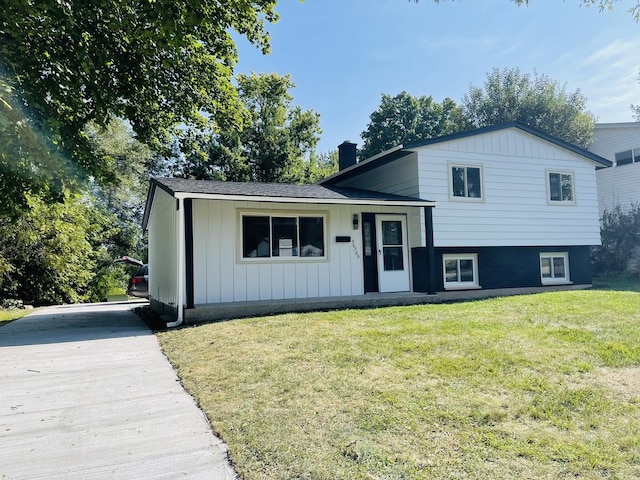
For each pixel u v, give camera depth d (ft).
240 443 9.28
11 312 41.68
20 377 15.23
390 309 26.96
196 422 10.71
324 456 8.48
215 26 27.91
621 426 9.48
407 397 11.41
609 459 8.11
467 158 38.04
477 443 8.84
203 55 29.53
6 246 47.80
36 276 53.57
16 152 23.48
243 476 7.95
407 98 107.14
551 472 7.69
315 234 32.60
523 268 40.19
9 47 22.89
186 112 31.71
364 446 8.82
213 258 29.14
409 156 37.40
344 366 14.38
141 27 23.44
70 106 25.43
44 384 14.33
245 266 30.04
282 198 28.84
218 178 78.89
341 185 50.19
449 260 37.52
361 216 34.81
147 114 30.89
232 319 26.04
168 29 21.91
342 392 12.01
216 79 31.19
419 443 8.91
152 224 45.14
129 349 19.90
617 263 53.57
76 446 9.46
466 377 12.78
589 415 10.09
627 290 36.01
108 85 27.02
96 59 24.93
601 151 64.64
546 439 8.95
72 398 12.84
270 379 13.53
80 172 26.84
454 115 96.63
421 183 36.06
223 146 78.23
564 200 42.22
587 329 18.07
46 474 8.21
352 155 50.16
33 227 46.26
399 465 8.02
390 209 36.22
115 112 28.86
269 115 83.97
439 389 11.93
